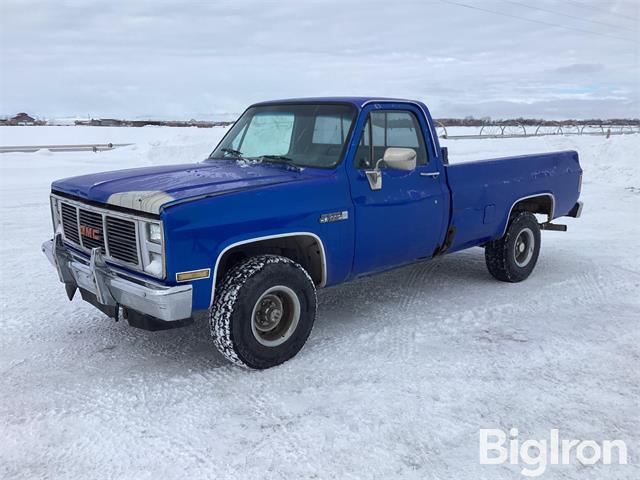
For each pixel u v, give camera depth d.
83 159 20.00
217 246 3.84
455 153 21.86
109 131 46.97
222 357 4.49
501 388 3.96
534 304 5.75
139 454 3.18
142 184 4.18
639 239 8.82
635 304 5.77
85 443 3.29
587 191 13.98
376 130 4.88
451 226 5.57
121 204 3.92
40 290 6.07
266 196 4.07
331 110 4.90
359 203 4.65
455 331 5.02
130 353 4.55
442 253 5.70
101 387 3.97
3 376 4.12
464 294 6.08
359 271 4.88
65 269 4.64
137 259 3.87
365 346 4.67
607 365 4.34
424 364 4.34
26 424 3.48
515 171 6.25
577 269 7.08
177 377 4.12
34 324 5.12
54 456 3.17
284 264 4.19
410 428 3.45
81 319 5.28
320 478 2.98
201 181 4.18
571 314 5.46
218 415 3.60
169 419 3.55
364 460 3.13
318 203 4.36
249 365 4.14
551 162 6.78
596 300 5.89
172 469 3.05
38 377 4.11
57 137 38.69
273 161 4.96
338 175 4.55
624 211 11.31
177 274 3.69
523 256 6.57
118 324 5.17
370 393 3.88
